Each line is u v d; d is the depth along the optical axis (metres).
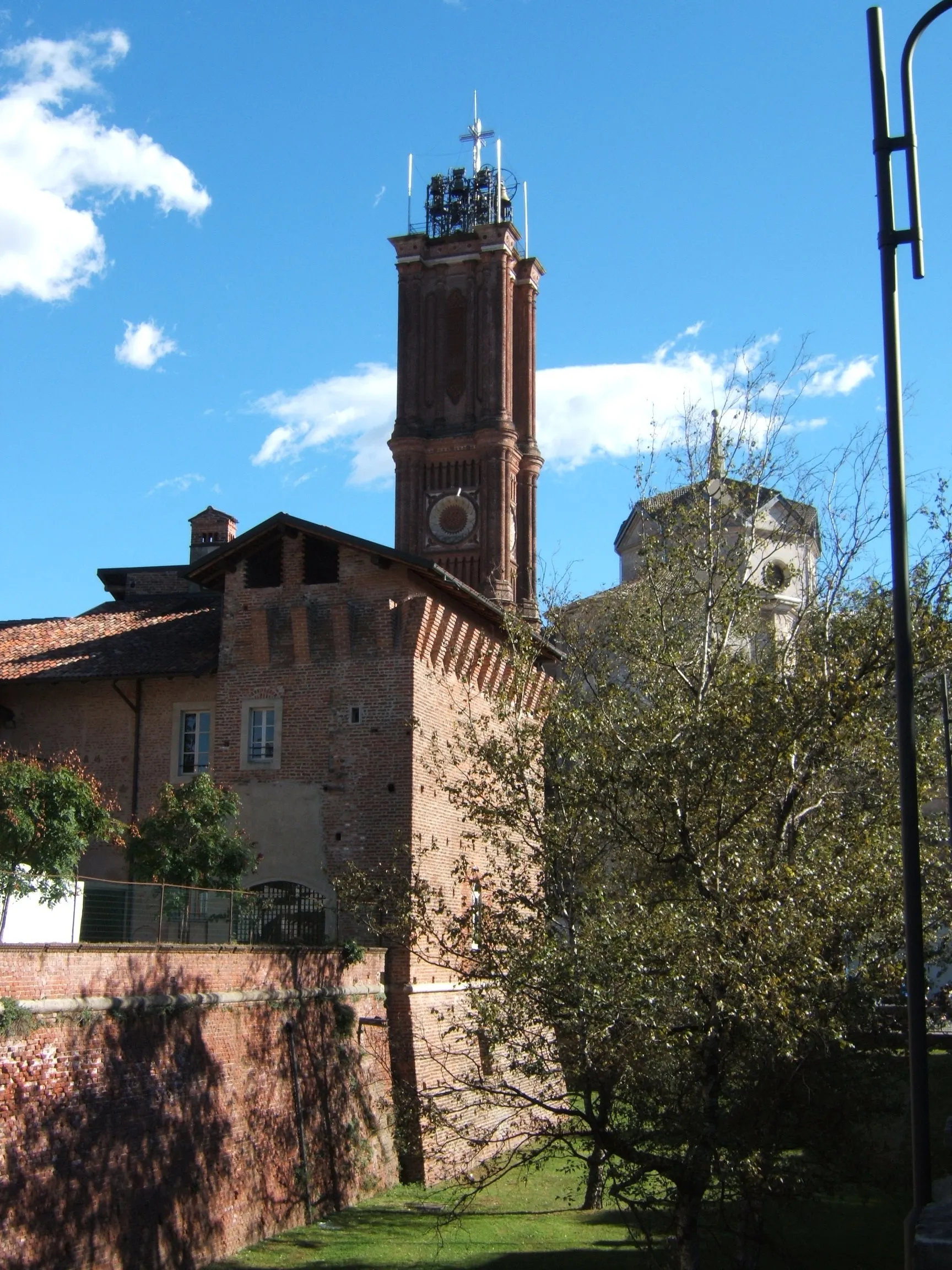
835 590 25.95
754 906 19.88
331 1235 27.16
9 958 20.45
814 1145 20.73
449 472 82.81
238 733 36.16
